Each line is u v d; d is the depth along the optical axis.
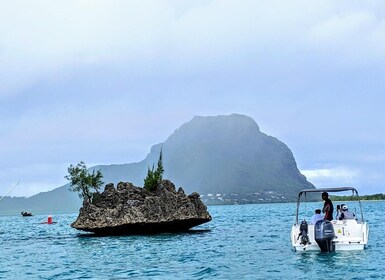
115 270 32.12
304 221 34.38
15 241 64.06
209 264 33.38
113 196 63.84
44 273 31.97
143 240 55.06
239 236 58.22
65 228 99.06
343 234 33.72
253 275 28.19
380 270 28.31
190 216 64.12
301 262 31.94
